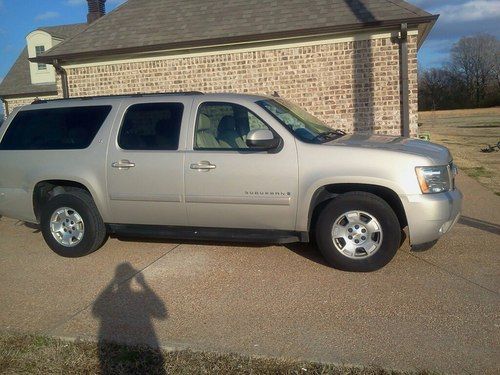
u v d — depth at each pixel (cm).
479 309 421
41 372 350
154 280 518
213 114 563
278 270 531
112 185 580
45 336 401
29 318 441
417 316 413
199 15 1255
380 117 1082
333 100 1105
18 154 629
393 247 503
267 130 518
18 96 2491
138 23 1299
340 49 1086
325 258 527
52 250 624
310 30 1067
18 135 641
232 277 516
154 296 477
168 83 1212
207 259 575
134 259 588
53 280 535
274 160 523
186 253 599
